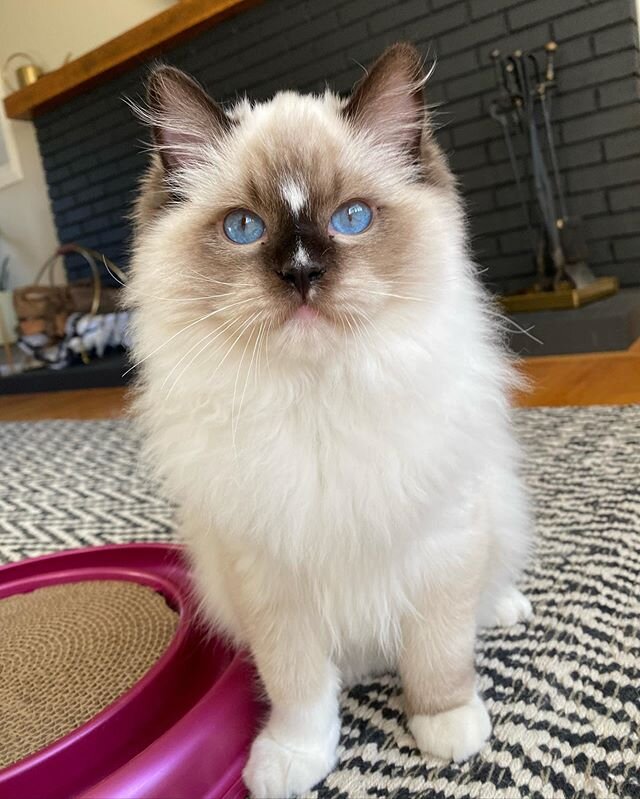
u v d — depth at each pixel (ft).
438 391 2.39
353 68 10.42
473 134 9.86
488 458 2.67
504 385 2.87
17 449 7.88
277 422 2.34
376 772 2.49
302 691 2.55
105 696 2.96
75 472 6.62
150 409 2.66
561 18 8.95
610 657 2.85
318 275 2.28
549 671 2.84
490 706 2.70
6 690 3.05
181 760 2.39
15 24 14.57
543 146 9.41
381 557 2.41
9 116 13.88
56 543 4.89
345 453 2.31
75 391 12.13
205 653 3.15
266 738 2.60
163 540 4.68
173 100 2.72
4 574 3.97
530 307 8.86
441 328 2.43
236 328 2.33
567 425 5.72
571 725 2.53
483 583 2.80
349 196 2.50
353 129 2.69
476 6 9.37
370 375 2.31
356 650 2.85
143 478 5.89
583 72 9.00
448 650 2.55
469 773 2.40
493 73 9.50
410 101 2.78
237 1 10.48
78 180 13.98
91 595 3.73
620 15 8.62
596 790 2.24
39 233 15.33
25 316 12.89
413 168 2.74
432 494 2.37
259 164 2.53
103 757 2.55
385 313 2.35
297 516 2.31
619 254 9.42
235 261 2.40
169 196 2.73
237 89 11.44
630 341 8.15
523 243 9.95
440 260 2.51
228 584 2.65
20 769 2.39
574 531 3.94
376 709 2.84
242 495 2.35
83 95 13.16
